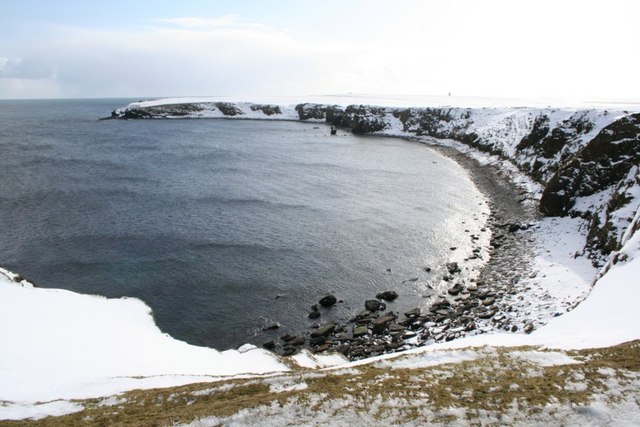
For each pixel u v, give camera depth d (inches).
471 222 1962.4
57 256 1626.5
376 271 1515.7
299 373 674.8
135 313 1249.4
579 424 492.4
